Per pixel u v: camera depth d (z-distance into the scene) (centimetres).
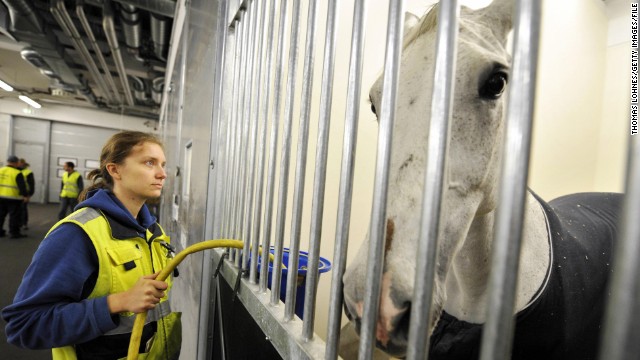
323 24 129
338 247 42
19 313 65
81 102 831
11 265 310
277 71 68
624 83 224
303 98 54
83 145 861
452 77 27
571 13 211
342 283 42
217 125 110
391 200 49
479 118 58
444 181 28
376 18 141
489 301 22
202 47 142
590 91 226
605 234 109
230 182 99
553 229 87
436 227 28
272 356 58
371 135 143
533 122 21
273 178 67
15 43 486
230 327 85
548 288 78
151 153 85
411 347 29
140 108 816
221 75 107
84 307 66
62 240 69
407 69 56
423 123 51
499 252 22
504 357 21
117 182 85
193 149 151
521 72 21
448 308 86
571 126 217
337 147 136
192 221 142
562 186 216
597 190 236
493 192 68
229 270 87
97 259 73
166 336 86
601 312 95
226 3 107
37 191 816
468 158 58
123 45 454
